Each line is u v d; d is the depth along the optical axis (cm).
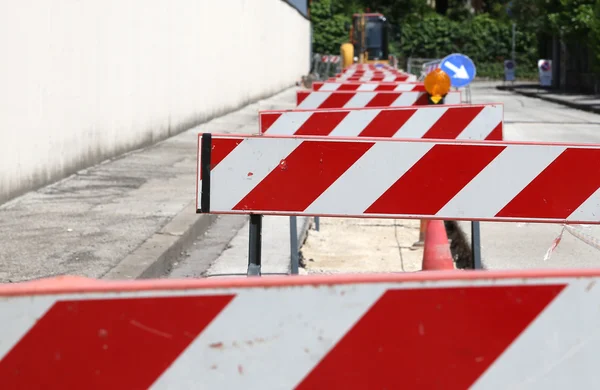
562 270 346
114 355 338
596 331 342
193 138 2864
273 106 4731
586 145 812
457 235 1479
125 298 338
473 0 13075
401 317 342
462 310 342
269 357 343
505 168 820
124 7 2289
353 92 1731
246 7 4619
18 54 1570
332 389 344
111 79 2183
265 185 823
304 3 8988
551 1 6669
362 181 824
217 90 3775
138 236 1266
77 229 1314
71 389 338
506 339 343
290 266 1197
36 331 335
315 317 343
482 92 7638
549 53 8694
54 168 1777
